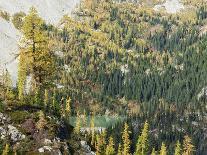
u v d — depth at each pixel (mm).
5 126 80750
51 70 73688
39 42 70875
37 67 72500
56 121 89188
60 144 82688
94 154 93500
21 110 86438
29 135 81625
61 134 87875
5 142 78750
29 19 69750
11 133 80438
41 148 79812
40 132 82688
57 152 80438
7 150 77250
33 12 70000
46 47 71688
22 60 71438
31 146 79938
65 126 93250
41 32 70875
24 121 83250
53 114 94125
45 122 84000
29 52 70812
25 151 78875
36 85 73812
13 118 82938
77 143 90500
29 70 72500
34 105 92125
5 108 84750
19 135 80938
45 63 72125
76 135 94188
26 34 70125
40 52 71250
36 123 83562
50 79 75500
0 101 87750
